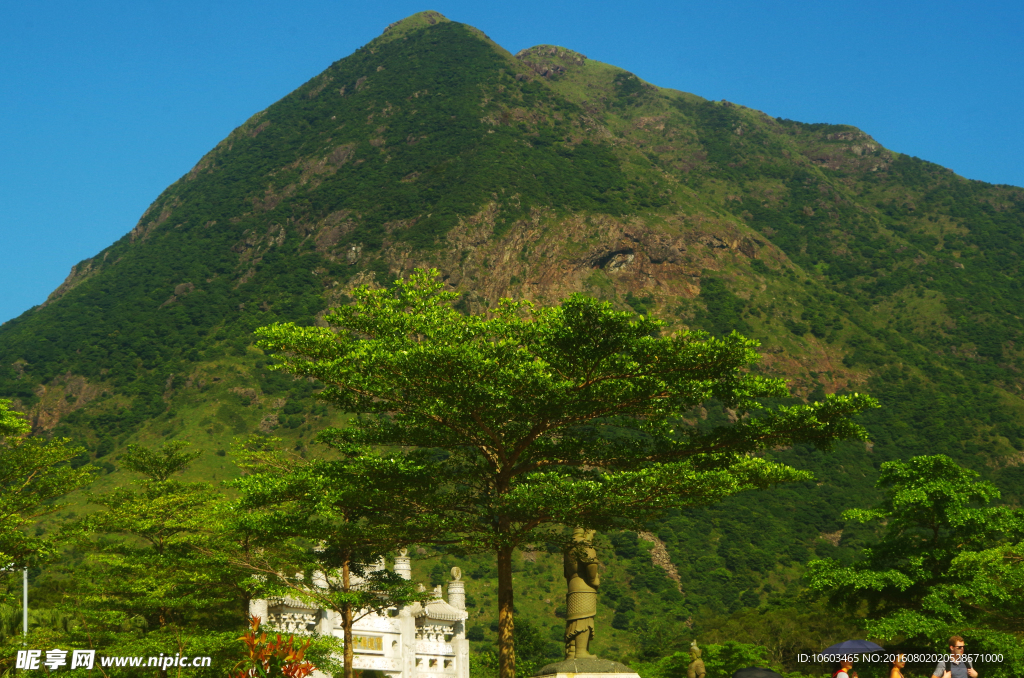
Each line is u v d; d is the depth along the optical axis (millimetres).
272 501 26188
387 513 26844
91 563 34312
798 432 25469
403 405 25969
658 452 26031
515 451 25812
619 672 23078
